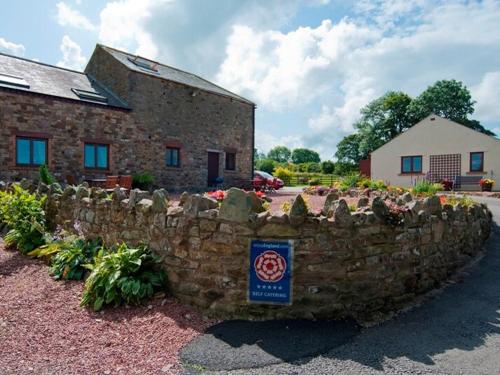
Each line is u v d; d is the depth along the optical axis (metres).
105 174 15.02
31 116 12.96
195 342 3.42
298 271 3.90
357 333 3.64
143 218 4.73
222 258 4.00
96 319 3.89
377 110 39.06
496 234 7.86
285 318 3.88
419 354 3.23
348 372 2.94
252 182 18.89
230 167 20.77
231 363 3.06
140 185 15.79
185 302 4.19
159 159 16.98
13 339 3.44
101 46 17.06
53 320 3.85
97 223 5.55
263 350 3.26
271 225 3.90
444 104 34.88
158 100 16.88
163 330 3.64
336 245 3.96
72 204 6.23
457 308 4.29
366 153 40.00
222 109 19.97
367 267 4.12
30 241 6.09
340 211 3.98
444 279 5.24
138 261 4.27
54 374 2.91
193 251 4.16
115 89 16.44
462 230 5.93
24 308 4.09
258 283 3.91
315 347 3.31
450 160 21.05
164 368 3.02
